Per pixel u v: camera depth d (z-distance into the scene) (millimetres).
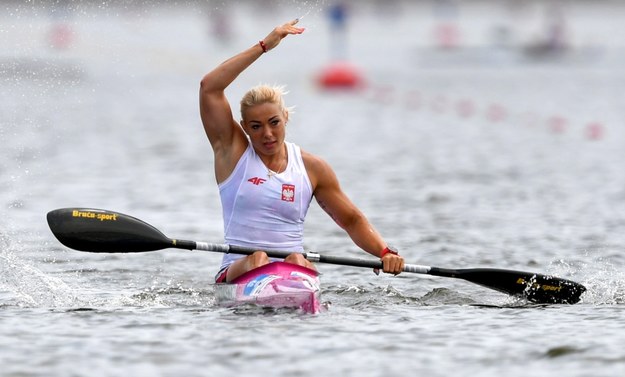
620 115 112875
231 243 30719
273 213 30359
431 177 64688
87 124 101062
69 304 30062
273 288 28594
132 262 38125
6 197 53938
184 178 63375
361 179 63688
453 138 91000
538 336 25875
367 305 30375
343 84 147375
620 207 52531
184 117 111312
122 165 69750
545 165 71125
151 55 199250
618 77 173125
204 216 49531
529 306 30562
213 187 59562
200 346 24500
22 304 29859
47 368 22594
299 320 27516
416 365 22984
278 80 159125
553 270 36969
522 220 48500
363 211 51156
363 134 94812
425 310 29625
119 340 25125
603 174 65938
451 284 34594
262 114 29500
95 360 23250
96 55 185375
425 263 38094
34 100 119062
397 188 59656
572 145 84688
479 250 40781
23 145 80812
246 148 30359
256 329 26266
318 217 49750
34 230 44500
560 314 29031
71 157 73688
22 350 24125
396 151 80375
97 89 143250
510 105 126312
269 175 30203
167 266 37531
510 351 24266
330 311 29094
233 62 29672
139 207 51969
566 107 123125
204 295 31719
